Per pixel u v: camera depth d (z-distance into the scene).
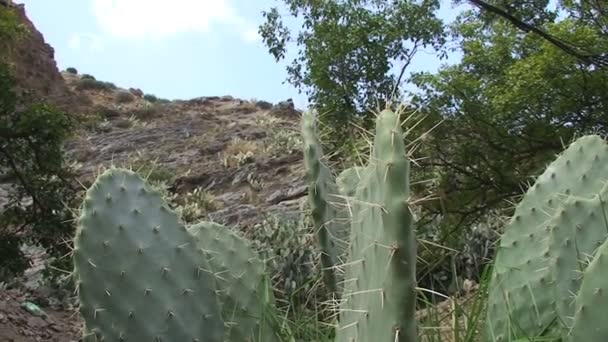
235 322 3.02
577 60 9.41
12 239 12.84
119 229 2.63
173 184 26.23
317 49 11.98
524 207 2.83
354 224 2.29
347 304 2.32
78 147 31.70
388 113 2.05
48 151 12.98
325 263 3.13
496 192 10.01
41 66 39.00
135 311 2.58
